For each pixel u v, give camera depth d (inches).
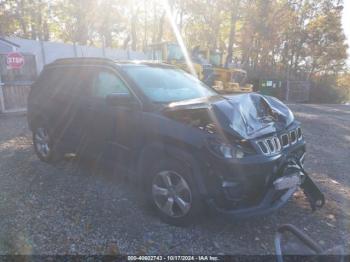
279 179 132.5
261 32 1216.2
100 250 120.4
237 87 630.5
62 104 201.2
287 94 1112.2
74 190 172.9
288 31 1306.6
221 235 134.5
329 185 193.9
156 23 1462.8
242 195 128.6
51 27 1251.8
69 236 128.6
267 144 133.4
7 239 124.6
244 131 130.6
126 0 1302.9
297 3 1273.4
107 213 148.3
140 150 152.5
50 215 144.6
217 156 124.4
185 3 1213.1
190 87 185.2
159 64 197.5
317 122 465.4
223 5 1152.2
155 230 136.4
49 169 205.9
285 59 1363.2
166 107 146.3
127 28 1438.2
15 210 148.3
